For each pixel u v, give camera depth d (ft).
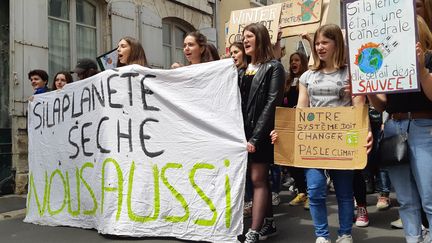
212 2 38.11
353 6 9.73
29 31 23.95
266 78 12.25
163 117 13.52
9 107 23.67
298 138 11.71
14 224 16.93
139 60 15.53
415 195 9.70
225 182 12.41
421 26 9.25
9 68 23.65
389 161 9.64
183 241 12.96
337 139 11.27
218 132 12.64
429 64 9.04
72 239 14.12
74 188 15.80
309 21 19.15
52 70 26.05
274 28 19.01
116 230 13.66
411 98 9.31
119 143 14.20
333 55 11.71
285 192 22.70
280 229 14.82
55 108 16.89
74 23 27.32
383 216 16.43
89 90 15.43
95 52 28.76
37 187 17.37
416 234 9.71
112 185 14.07
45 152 17.21
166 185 13.29
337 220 15.90
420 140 9.22
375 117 14.74
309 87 12.03
